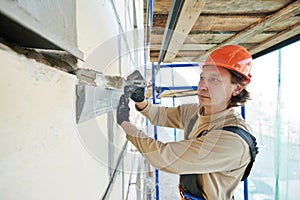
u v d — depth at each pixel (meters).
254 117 3.71
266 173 3.45
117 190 1.11
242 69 1.27
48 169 0.37
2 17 0.23
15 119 0.29
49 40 0.31
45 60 0.38
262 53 3.32
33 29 0.27
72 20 0.48
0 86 0.26
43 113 0.36
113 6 1.11
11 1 0.23
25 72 0.31
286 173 2.97
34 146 0.33
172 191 4.55
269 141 3.35
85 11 0.62
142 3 3.30
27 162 0.31
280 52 2.95
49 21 0.36
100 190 0.75
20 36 0.29
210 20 2.14
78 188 0.53
